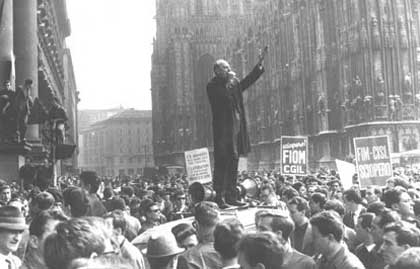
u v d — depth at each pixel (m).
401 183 13.64
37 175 22.25
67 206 8.02
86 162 192.25
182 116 106.12
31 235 5.90
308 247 8.07
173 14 110.00
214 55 110.31
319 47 63.31
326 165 60.56
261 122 85.69
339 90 58.75
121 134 176.88
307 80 68.94
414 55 52.16
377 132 50.47
